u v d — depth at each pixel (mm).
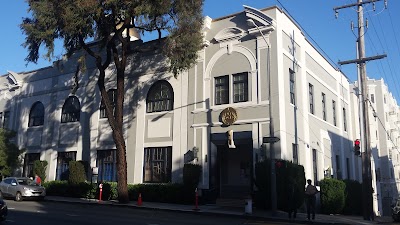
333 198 23125
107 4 20500
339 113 31906
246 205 18719
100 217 15922
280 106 21562
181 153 24547
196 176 22984
